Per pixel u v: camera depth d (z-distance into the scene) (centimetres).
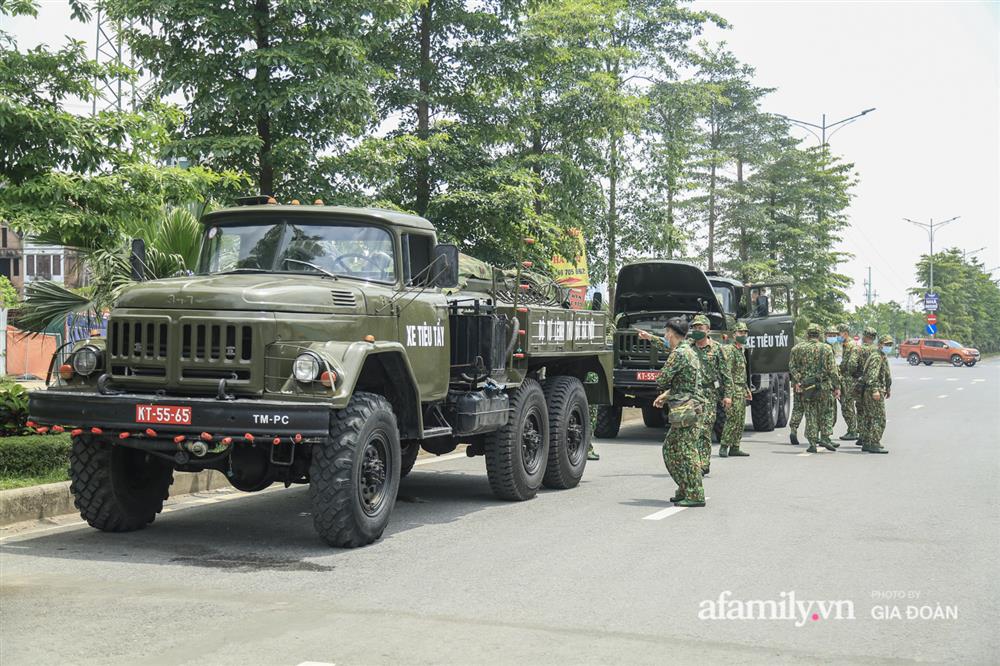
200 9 1562
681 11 3431
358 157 1738
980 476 1375
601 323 1379
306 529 930
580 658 546
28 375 2802
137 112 1350
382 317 902
